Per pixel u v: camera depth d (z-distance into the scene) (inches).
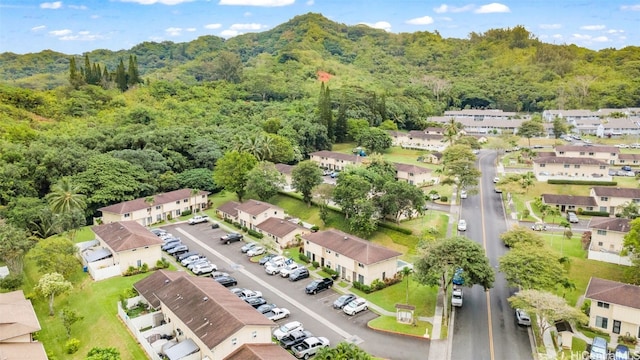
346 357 1752.0
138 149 5036.9
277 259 3287.4
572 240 3395.7
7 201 4008.4
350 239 3157.0
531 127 6338.6
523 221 3823.8
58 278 2687.0
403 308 2442.2
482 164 5634.8
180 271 2942.9
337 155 5743.1
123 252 3088.1
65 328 2546.8
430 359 2135.8
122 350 2276.1
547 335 2336.4
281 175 4515.3
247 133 5885.8
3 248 2910.9
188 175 4815.5
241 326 2046.0
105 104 6786.4
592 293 2413.9
